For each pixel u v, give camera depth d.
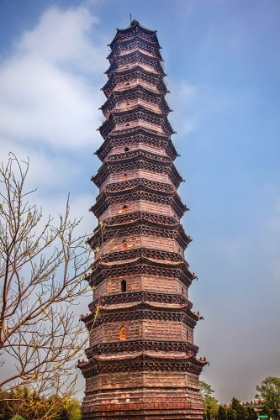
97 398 44.28
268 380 120.19
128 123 62.03
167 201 56.34
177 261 52.53
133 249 51.16
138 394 43.19
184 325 49.62
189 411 43.38
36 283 17.70
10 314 16.70
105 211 57.19
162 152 60.78
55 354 17.27
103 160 63.47
